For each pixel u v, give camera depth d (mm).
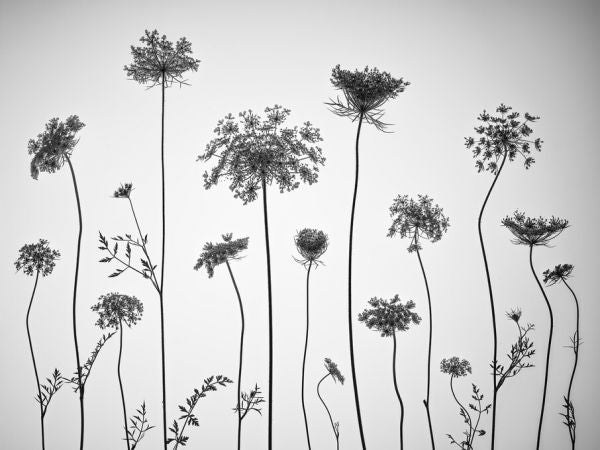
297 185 409
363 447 367
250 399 417
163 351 409
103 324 452
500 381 453
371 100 383
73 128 420
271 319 382
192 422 408
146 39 428
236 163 401
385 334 436
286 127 409
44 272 456
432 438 457
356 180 383
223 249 436
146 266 410
